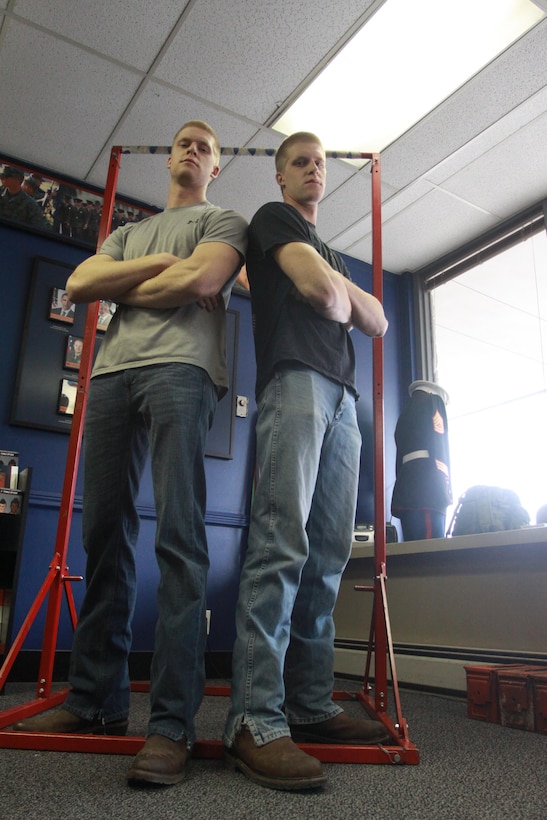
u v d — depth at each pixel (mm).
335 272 1231
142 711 1727
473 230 3578
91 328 1710
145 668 2725
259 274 1340
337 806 900
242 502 3217
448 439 3150
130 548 1280
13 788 939
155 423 1156
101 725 1229
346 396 1317
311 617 1271
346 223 3500
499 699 1729
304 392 1193
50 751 1164
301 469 1149
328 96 2660
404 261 3957
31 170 3070
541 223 3328
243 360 3441
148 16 2312
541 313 4352
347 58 2471
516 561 2189
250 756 1001
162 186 3232
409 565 2625
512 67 2504
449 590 2428
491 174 3109
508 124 2789
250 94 2654
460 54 2457
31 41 2430
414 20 2312
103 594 1257
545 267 3805
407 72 2535
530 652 2078
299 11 2277
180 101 2695
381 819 850
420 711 1945
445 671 2328
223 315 1322
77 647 1265
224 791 946
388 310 4027
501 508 2516
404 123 2807
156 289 1188
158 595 1106
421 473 3014
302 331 1244
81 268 1280
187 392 1165
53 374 2867
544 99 2652
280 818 836
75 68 2543
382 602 1470
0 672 1353
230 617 3043
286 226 1253
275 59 2484
